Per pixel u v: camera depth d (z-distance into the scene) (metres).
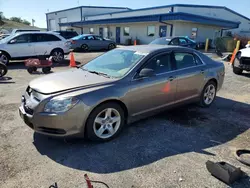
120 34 29.19
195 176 2.82
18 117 4.58
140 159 3.18
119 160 3.15
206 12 25.86
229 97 6.23
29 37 11.80
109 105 3.55
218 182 2.71
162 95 4.24
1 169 2.91
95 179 2.75
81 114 3.28
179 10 23.86
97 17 35.31
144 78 3.93
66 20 42.72
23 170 2.91
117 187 2.62
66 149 3.41
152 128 4.16
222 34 28.80
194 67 4.86
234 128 4.24
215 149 3.46
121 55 4.41
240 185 2.67
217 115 4.87
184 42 14.54
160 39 14.34
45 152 3.32
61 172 2.88
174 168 2.97
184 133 3.99
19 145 3.50
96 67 4.39
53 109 3.19
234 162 3.12
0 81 7.93
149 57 4.09
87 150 3.39
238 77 8.84
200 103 5.24
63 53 12.90
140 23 25.77
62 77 3.87
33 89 3.52
